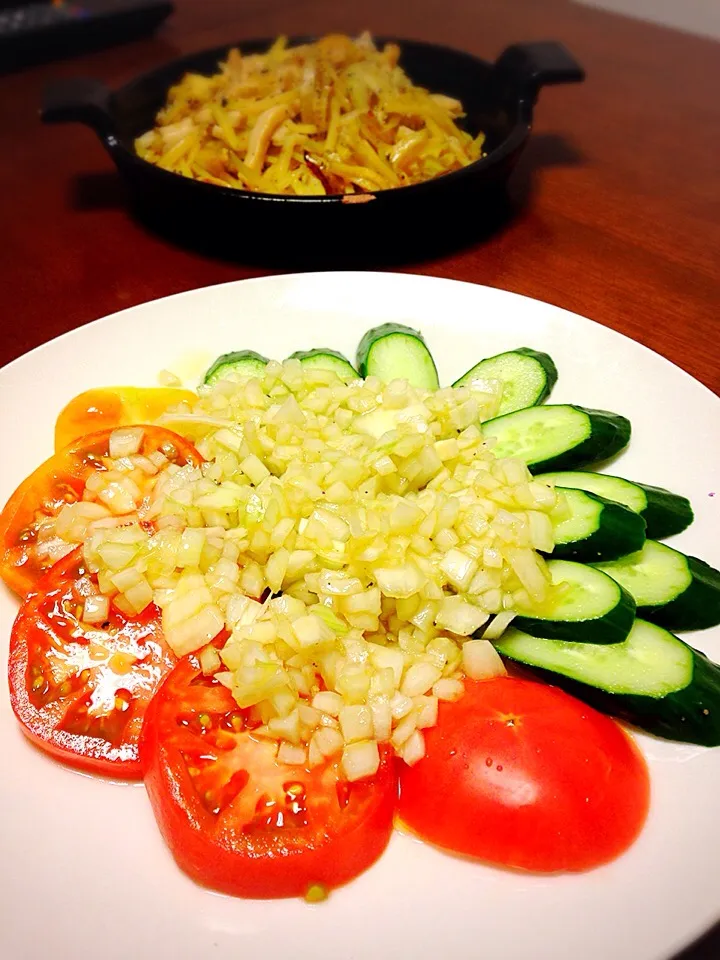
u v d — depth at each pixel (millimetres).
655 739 219
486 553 241
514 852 197
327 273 363
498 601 240
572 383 326
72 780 219
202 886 199
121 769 217
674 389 310
